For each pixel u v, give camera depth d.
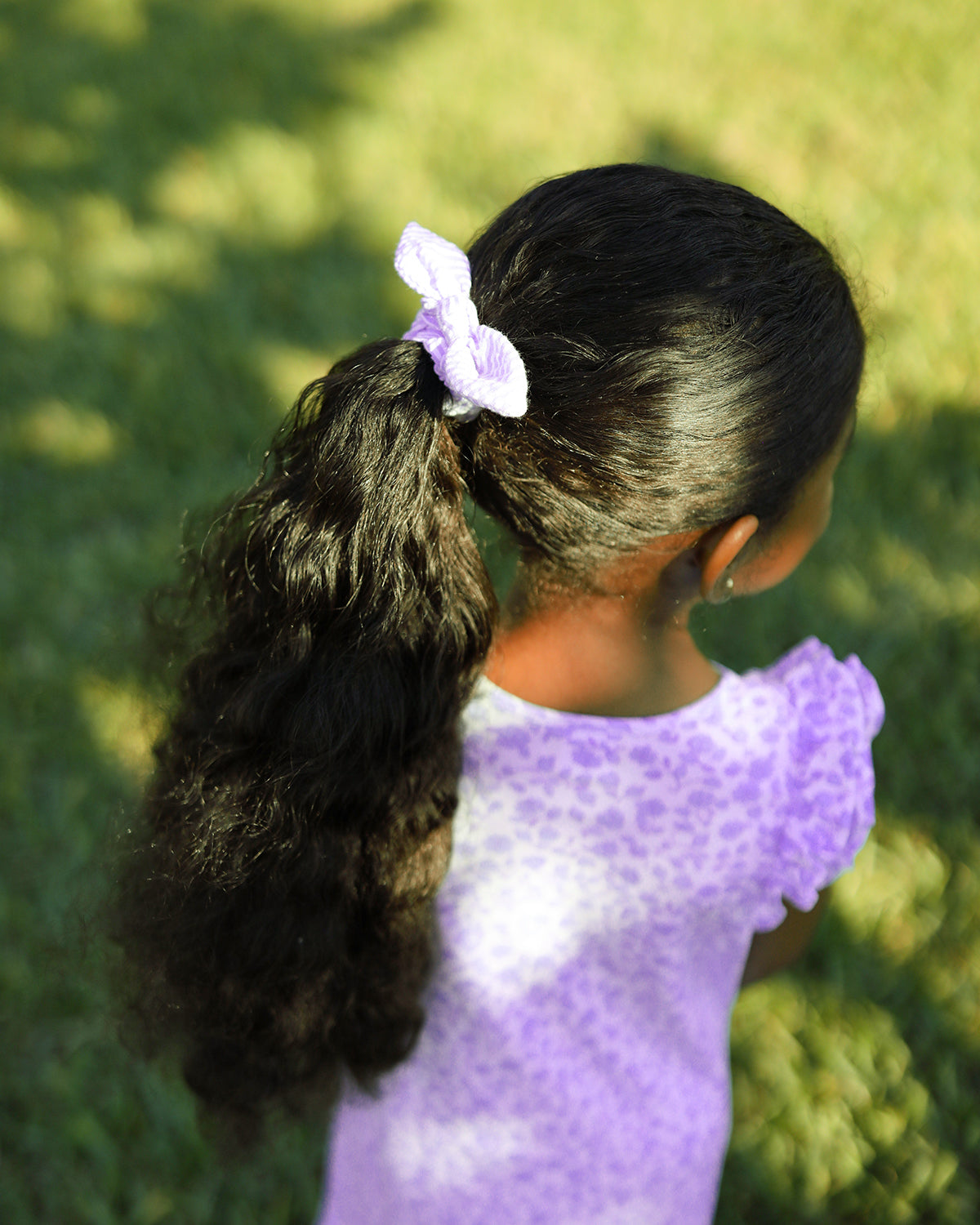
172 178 4.10
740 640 2.40
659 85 4.31
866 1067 1.82
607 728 0.95
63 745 2.38
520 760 0.97
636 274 0.80
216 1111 1.21
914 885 2.01
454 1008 1.09
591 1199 1.16
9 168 4.22
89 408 3.18
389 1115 1.20
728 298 0.80
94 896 1.51
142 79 4.70
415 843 0.96
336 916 0.98
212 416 3.09
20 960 2.05
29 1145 1.87
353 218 3.79
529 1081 1.10
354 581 0.87
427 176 3.98
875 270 3.22
